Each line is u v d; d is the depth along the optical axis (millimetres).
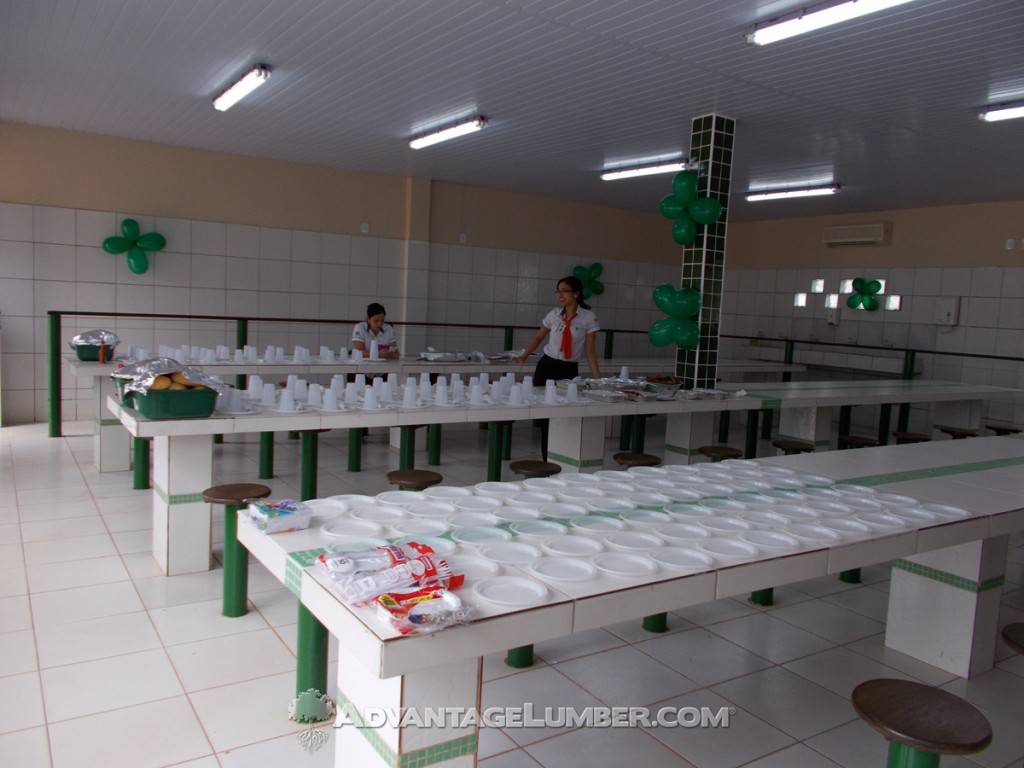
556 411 4605
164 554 3652
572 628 1660
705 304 6016
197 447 3633
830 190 8508
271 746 2328
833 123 5922
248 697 2602
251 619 3213
